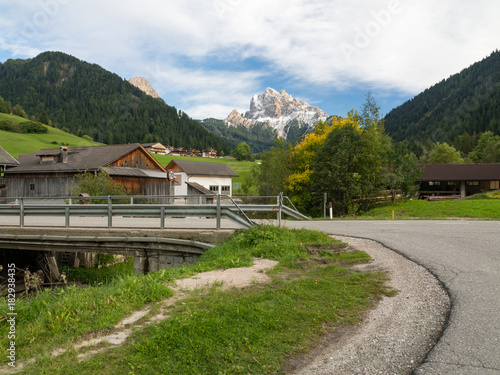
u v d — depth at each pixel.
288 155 38.91
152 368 3.37
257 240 9.58
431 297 5.20
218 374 3.27
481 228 12.59
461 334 3.88
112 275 18.06
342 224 15.30
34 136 127.81
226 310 4.70
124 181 34.97
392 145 31.83
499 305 4.66
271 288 5.79
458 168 54.66
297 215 12.69
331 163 29.20
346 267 7.31
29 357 3.76
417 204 27.08
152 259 11.12
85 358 3.63
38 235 11.99
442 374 3.14
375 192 29.47
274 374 3.31
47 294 5.80
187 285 6.32
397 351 3.66
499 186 52.88
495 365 3.23
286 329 4.21
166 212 11.12
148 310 5.06
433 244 9.34
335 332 4.18
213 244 10.45
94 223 14.60
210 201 45.59
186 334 3.98
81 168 33.06
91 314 4.81
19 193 36.41
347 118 32.75
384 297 5.34
